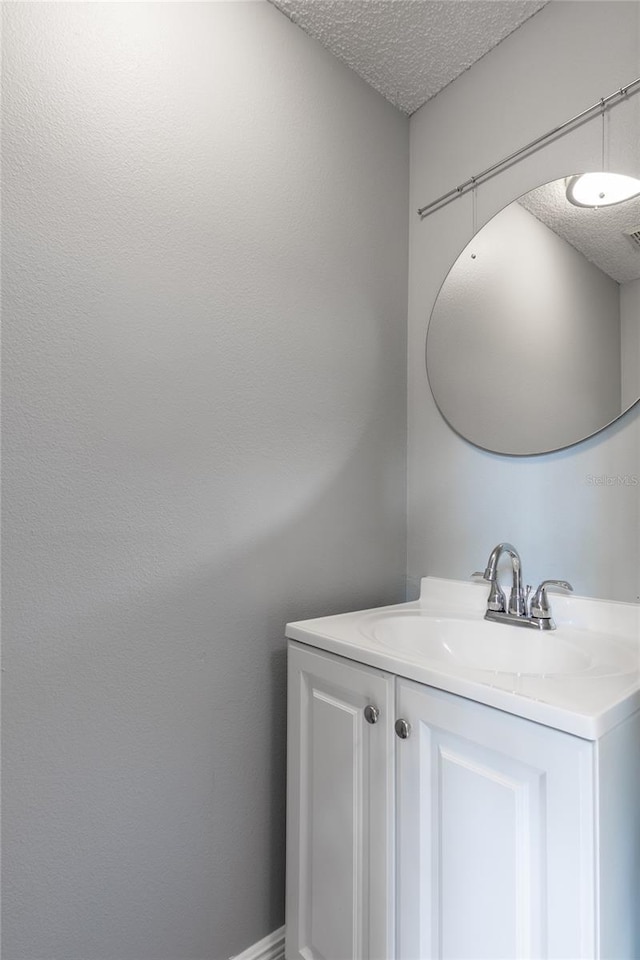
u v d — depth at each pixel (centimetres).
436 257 152
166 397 107
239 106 121
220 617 115
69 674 94
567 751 68
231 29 119
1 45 89
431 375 151
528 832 72
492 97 139
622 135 112
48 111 93
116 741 99
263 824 120
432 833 85
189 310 111
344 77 144
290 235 130
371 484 148
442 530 147
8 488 88
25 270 90
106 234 100
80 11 97
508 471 132
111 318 100
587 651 98
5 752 88
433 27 132
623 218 112
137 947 101
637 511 109
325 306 137
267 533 124
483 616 126
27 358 90
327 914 104
